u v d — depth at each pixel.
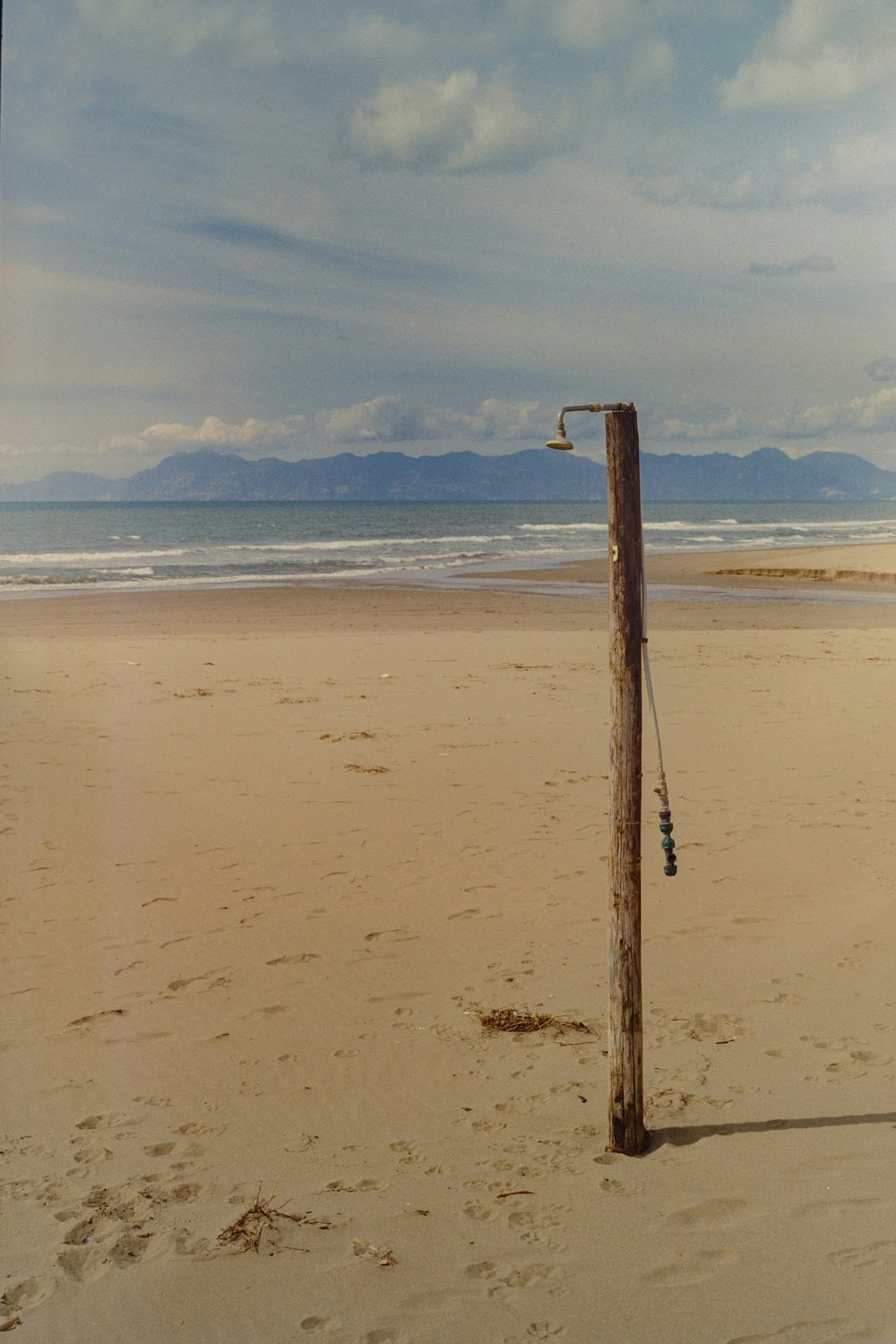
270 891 6.50
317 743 10.55
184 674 15.07
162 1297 3.01
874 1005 4.94
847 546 56.84
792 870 6.88
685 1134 3.87
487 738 10.80
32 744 10.41
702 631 21.97
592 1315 2.92
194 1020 4.82
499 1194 3.51
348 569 43.34
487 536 76.62
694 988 5.16
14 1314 2.93
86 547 60.78
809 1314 2.91
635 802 3.73
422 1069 4.38
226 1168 3.67
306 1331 2.87
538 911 6.20
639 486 3.72
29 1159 3.72
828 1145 3.77
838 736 10.95
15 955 5.51
